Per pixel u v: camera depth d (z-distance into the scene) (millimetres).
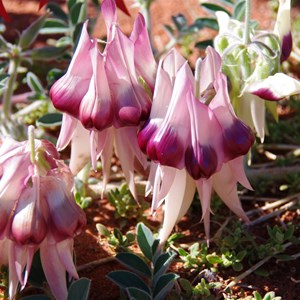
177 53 384
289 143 598
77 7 579
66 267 377
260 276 450
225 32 446
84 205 507
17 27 768
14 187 364
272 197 531
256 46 426
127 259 413
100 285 446
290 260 460
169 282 400
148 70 394
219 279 446
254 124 439
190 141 360
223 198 395
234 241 460
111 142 400
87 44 381
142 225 423
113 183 549
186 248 474
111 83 377
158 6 802
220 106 362
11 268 375
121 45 374
